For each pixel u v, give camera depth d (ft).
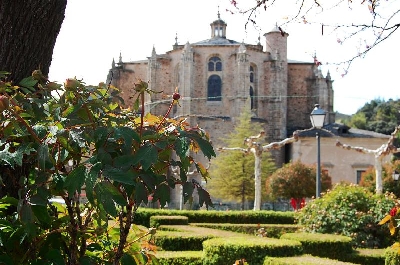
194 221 71.92
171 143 10.59
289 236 42.34
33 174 11.40
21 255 11.29
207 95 190.60
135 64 202.49
